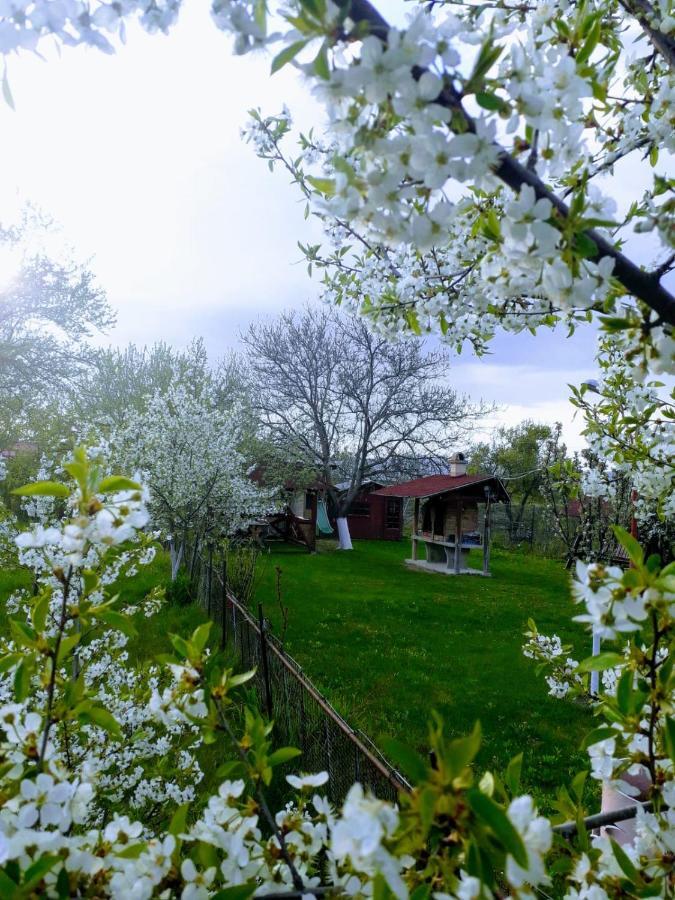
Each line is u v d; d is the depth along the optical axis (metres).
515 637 9.06
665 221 0.99
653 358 1.13
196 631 1.29
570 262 0.93
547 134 0.95
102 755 2.72
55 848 0.99
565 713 6.04
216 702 1.28
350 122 0.88
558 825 1.34
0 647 2.08
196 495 11.39
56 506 5.56
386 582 13.58
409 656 7.85
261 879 1.15
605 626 1.01
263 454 19.61
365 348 20.62
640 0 1.58
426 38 0.82
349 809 0.71
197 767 3.03
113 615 1.30
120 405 16.02
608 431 3.26
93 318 12.89
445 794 0.70
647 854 1.13
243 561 9.05
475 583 13.98
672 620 1.03
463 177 0.88
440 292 2.58
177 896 1.09
